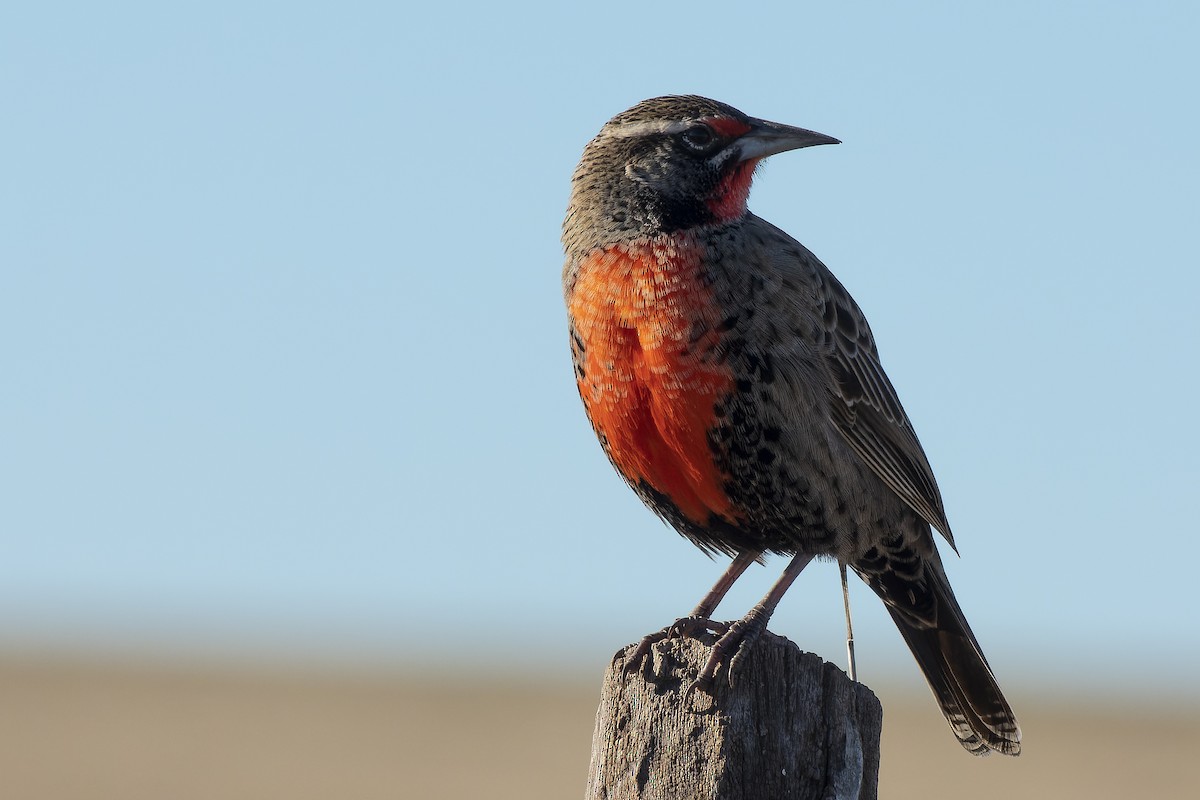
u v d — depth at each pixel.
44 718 46.84
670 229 11.19
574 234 11.55
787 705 8.75
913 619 12.42
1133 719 60.28
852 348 11.58
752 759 8.68
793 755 8.69
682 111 11.48
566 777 36.56
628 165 11.42
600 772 8.94
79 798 31.41
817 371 11.16
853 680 9.20
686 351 10.77
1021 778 38.47
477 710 53.72
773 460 11.03
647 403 11.02
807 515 11.33
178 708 51.34
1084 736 51.16
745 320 10.84
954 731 12.50
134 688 57.78
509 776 36.47
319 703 54.66
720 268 10.89
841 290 11.79
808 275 11.24
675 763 8.73
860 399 11.58
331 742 42.94
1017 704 69.56
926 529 12.12
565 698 60.28
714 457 11.01
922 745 44.06
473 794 33.00
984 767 40.09
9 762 36.84
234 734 44.31
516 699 58.78
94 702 52.12
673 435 10.99
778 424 10.96
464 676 75.12
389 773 36.53
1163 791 37.31
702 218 11.34
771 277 10.99
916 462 12.01
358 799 31.75
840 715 8.77
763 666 8.80
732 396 10.85
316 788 33.62
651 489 11.60
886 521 11.76
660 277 10.85
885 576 12.23
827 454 11.22
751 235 11.23
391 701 56.06
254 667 76.44
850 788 8.67
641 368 10.93
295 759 38.91
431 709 53.69
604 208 11.40
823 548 11.55
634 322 10.88
